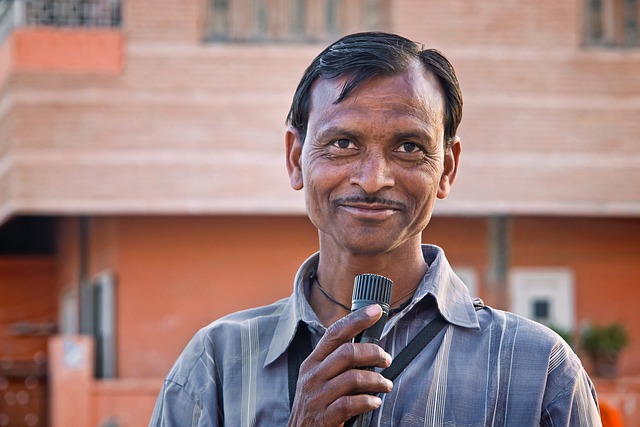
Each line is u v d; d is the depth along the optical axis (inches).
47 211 655.8
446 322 120.6
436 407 116.0
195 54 658.8
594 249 703.1
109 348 702.5
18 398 840.9
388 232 115.7
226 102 659.4
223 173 660.1
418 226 117.4
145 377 697.6
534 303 700.0
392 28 654.5
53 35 657.0
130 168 658.2
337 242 118.7
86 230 741.9
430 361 118.6
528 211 660.7
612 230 702.5
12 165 655.1
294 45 660.1
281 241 705.6
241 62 658.8
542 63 660.7
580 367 121.9
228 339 126.6
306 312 122.4
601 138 662.5
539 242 701.9
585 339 668.7
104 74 658.2
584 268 701.9
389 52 115.9
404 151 115.1
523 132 660.7
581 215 671.8
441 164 117.8
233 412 121.9
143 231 701.9
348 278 122.3
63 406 668.7
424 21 655.1
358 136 114.3
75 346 674.8
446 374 117.5
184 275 701.3
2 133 677.3
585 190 661.9
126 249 699.4
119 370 697.0
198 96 658.8
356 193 114.7
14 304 866.1
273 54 658.8
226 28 661.9
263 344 124.8
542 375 118.3
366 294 110.0
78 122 657.6
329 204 117.0
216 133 659.4
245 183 659.4
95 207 655.8
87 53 657.0
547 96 660.7
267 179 659.4
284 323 125.0
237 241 704.4
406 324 120.6
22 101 655.8
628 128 661.9
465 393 116.8
